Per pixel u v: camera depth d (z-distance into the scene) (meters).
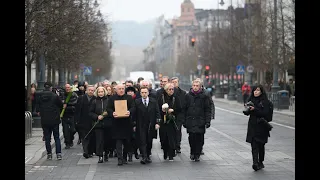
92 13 42.22
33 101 33.56
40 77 34.44
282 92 51.84
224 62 84.00
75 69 57.25
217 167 18.09
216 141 26.34
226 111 54.31
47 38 30.75
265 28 57.47
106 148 19.84
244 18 74.38
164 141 19.72
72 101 24.19
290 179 15.61
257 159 17.14
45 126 20.11
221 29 86.00
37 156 20.64
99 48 65.19
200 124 19.27
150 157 20.80
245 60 72.19
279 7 51.50
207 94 19.41
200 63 102.12
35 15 27.11
